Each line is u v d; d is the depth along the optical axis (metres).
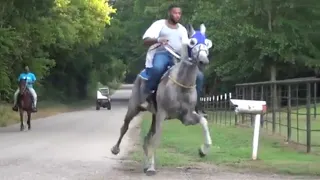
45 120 29.89
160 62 10.46
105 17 52.78
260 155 13.23
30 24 33.41
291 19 33.75
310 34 34.75
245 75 36.06
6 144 16.33
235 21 34.19
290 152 13.89
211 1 36.03
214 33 34.47
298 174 10.44
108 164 11.95
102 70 72.19
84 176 10.27
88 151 14.42
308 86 13.86
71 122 27.88
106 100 46.34
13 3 30.72
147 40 10.62
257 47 33.03
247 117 23.77
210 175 10.32
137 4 52.03
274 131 18.44
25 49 35.31
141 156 13.30
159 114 10.17
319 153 13.70
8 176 10.20
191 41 9.81
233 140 16.80
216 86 40.78
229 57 36.09
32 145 16.02
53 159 12.73
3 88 32.28
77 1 47.00
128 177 10.14
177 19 10.73
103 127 23.97
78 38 48.56
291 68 36.53
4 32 29.92
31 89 22.95
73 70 61.81
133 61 61.38
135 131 21.66
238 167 11.37
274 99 18.25
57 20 40.66
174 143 16.03
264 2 32.91
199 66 9.80
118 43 64.94
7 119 28.14
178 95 10.00
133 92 11.37
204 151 10.55
